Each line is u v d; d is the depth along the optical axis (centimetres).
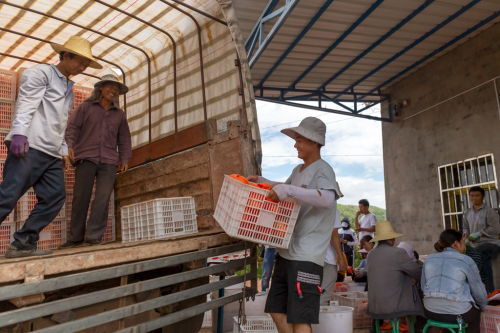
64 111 306
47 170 298
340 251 433
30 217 289
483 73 880
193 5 405
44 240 416
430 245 1017
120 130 438
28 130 281
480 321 404
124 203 520
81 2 397
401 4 762
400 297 408
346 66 1022
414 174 1080
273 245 268
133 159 514
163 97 494
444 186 987
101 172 412
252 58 780
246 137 382
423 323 442
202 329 536
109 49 501
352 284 685
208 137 409
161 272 370
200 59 444
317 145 302
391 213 1166
